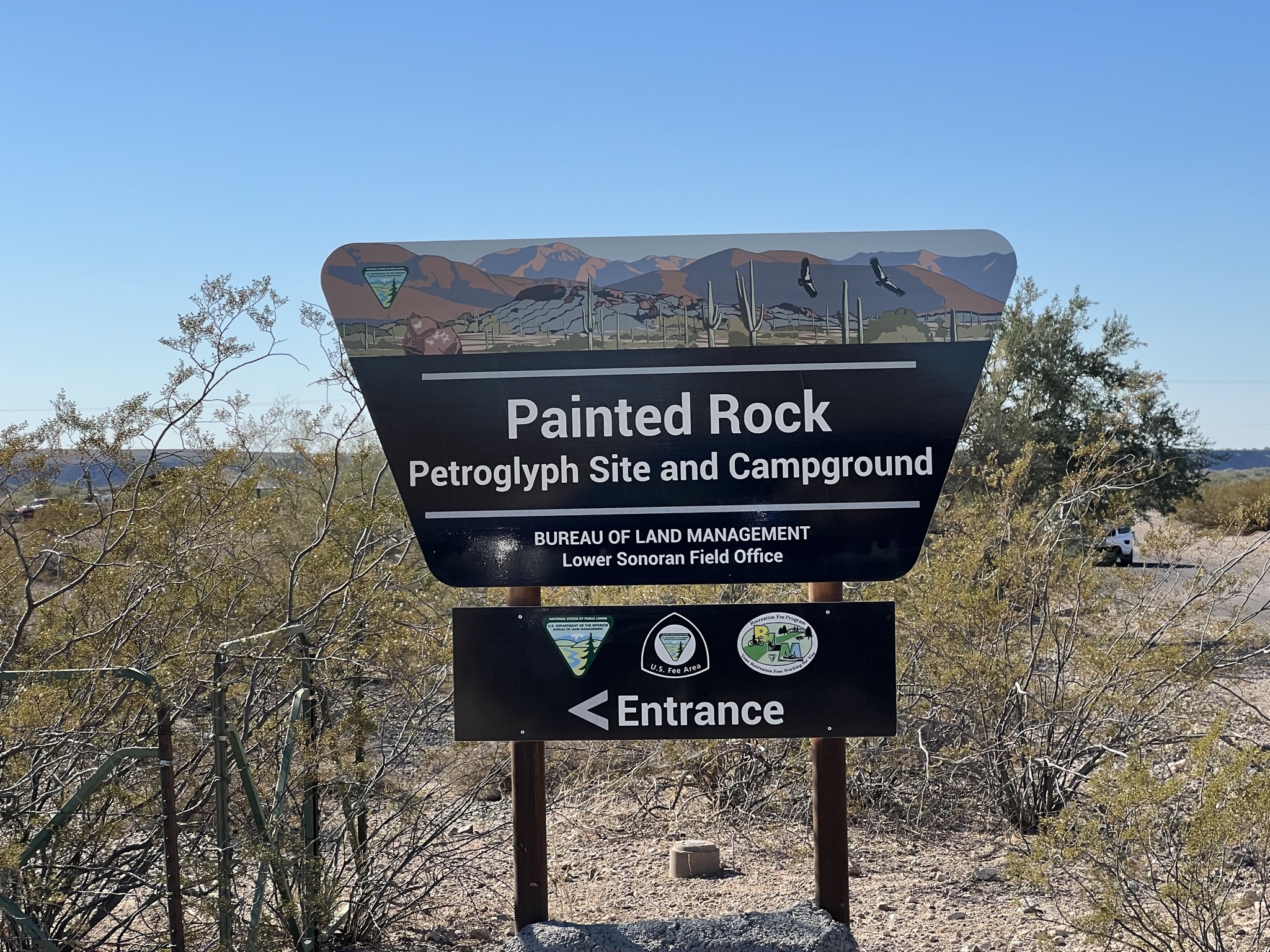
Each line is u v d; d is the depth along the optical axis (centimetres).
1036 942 387
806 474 328
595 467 329
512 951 314
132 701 350
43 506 414
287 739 354
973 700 547
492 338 331
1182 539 567
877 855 497
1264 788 330
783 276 329
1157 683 515
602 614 327
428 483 332
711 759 573
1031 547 552
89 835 335
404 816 418
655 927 319
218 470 415
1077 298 1554
